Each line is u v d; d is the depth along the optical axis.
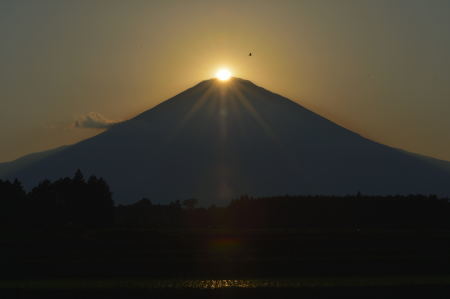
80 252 121.38
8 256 115.50
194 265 102.88
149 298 76.25
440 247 131.25
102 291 79.50
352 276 93.50
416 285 82.06
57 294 78.38
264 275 94.94
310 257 111.88
